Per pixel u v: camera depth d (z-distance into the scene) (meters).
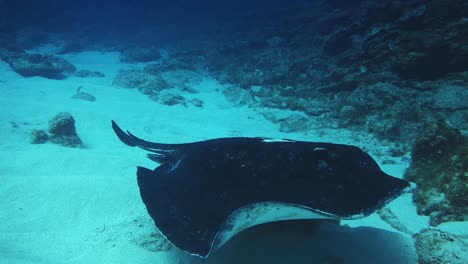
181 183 3.07
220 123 9.67
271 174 2.98
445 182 3.94
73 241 3.34
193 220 2.57
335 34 13.26
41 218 3.72
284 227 3.47
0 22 24.03
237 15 32.75
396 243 3.33
